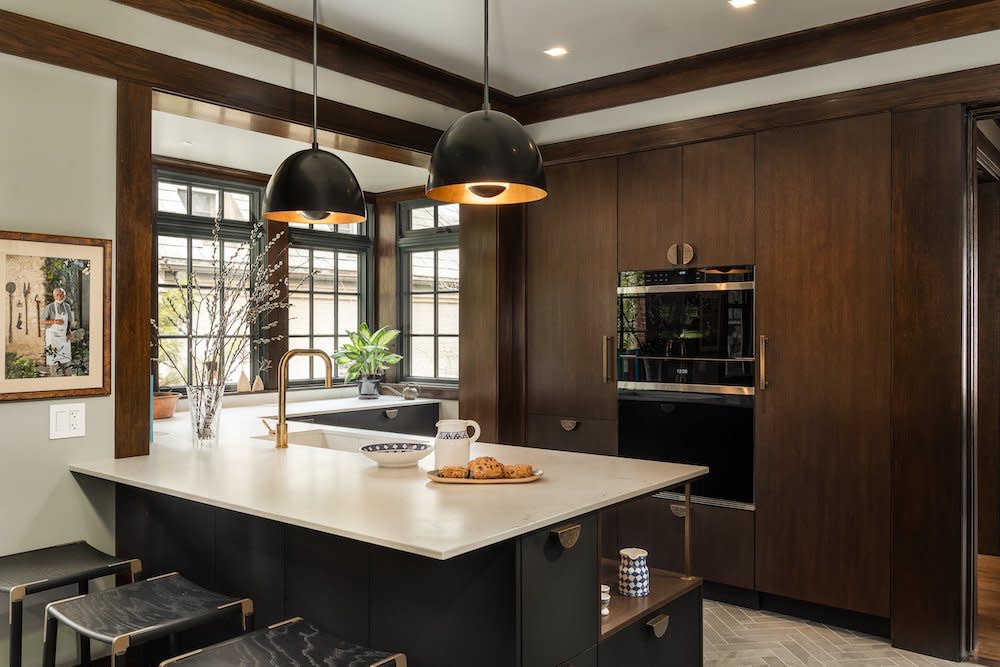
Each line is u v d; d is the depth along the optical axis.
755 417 3.74
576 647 2.03
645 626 2.32
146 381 2.98
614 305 4.23
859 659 3.16
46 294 2.67
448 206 6.05
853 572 3.44
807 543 3.57
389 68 3.84
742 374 3.78
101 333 2.83
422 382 6.22
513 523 1.86
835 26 3.38
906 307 3.28
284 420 3.14
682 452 3.98
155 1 2.94
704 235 3.90
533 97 4.38
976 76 3.12
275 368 5.66
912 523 3.26
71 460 2.76
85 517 2.81
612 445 4.25
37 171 2.67
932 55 3.22
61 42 2.70
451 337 6.04
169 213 5.11
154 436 3.47
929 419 3.23
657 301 4.07
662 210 4.05
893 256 3.32
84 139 2.79
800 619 3.64
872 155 3.39
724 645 3.31
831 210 3.51
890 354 3.35
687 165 3.96
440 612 1.94
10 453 2.61
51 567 2.45
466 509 2.02
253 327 5.57
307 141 3.81
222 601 2.13
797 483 3.61
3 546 2.60
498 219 4.55
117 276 2.89
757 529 3.73
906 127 3.29
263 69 3.33
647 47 3.65
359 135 3.77
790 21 3.34
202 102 3.13
